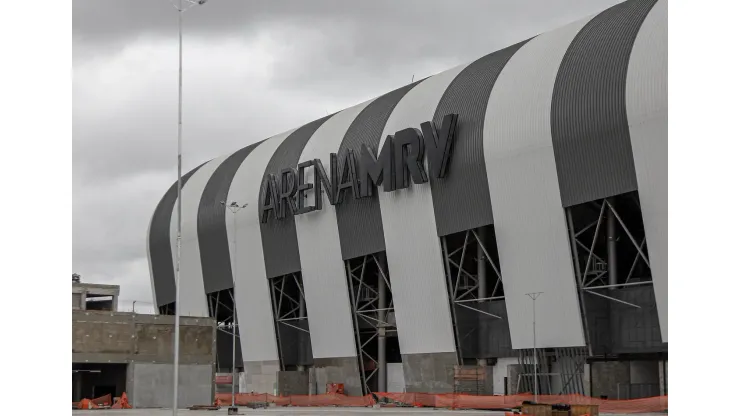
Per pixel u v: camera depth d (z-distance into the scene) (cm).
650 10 5659
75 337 6153
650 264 5341
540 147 5941
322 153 8194
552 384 6078
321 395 7638
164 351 6512
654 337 5612
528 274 6047
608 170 5550
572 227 5831
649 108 5297
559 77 5956
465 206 6519
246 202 9062
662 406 5244
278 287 9044
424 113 7050
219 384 9219
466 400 6269
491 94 6462
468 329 6756
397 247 7138
